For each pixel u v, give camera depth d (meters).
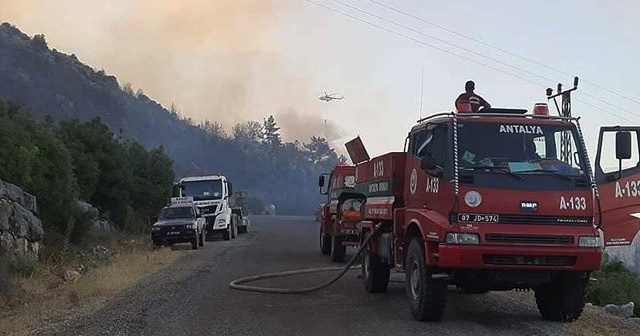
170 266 21.59
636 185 16.58
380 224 14.85
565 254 11.02
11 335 11.24
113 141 35.56
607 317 12.78
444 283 11.69
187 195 36.56
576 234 11.11
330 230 25.66
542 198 11.14
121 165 35.34
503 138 11.65
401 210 13.38
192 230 29.30
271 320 12.18
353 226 21.94
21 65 102.44
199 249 29.20
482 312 13.12
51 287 17.61
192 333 11.06
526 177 11.26
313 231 44.75
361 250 15.54
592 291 16.42
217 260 23.77
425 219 11.70
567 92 17.59
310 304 14.00
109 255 24.86
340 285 16.98
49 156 24.86
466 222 11.06
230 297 14.87
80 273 19.97
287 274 19.02
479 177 11.23
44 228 23.47
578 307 11.77
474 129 11.69
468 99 12.98
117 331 11.23
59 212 24.45
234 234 38.12
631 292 16.70
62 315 13.02
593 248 11.09
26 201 21.41
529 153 11.62
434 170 11.84
